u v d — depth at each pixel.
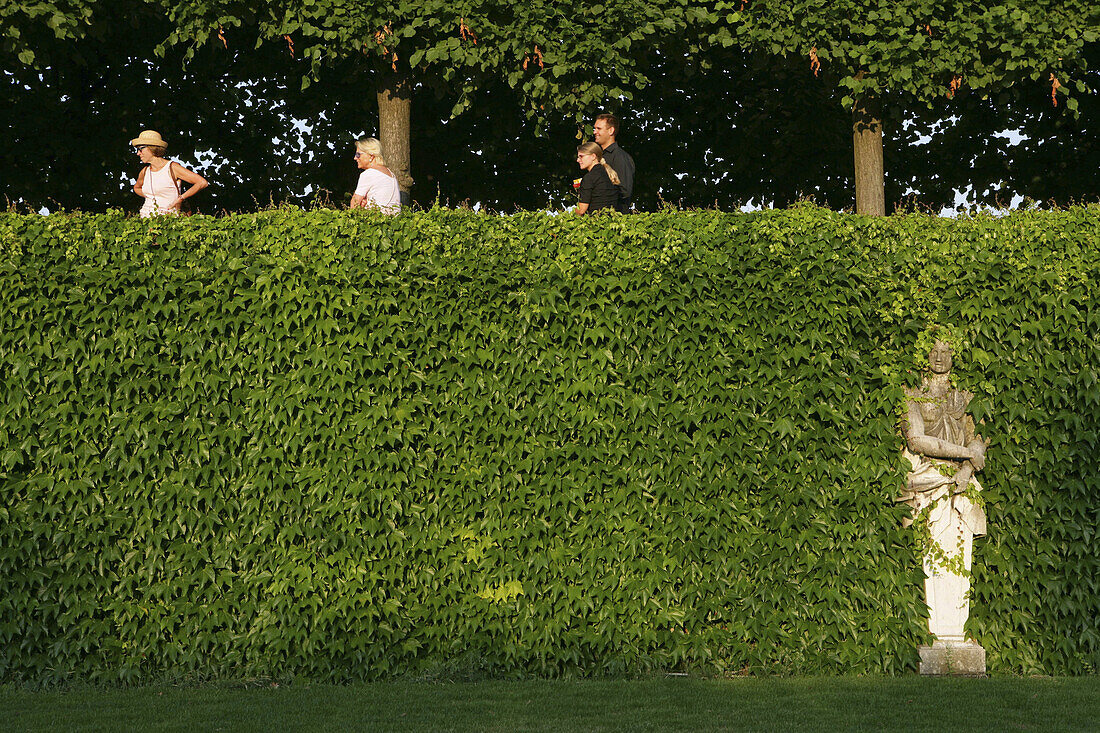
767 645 7.89
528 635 7.89
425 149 14.73
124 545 7.88
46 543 7.84
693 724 6.39
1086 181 14.70
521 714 6.69
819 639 7.92
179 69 13.84
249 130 14.62
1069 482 7.89
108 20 11.30
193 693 7.42
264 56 13.71
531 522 7.93
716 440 7.97
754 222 8.07
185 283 7.96
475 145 14.82
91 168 14.07
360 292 7.95
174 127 14.34
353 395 7.90
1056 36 10.67
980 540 8.09
